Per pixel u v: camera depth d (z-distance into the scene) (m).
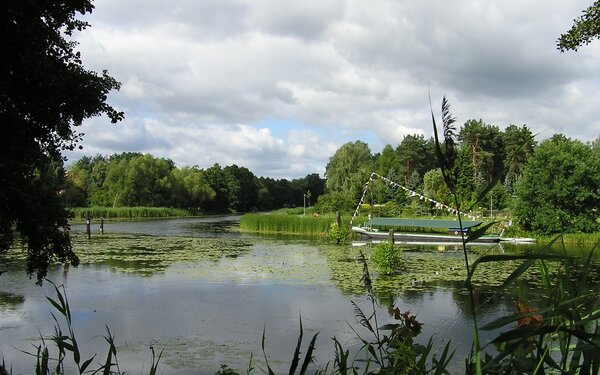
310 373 6.73
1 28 6.45
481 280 13.96
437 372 1.92
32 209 7.52
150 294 12.48
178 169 83.69
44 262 8.17
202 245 25.89
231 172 94.31
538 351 1.73
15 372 6.96
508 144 53.72
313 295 12.30
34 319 10.03
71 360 7.48
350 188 55.25
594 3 7.95
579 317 1.73
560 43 8.41
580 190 28.66
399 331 2.69
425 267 17.03
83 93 7.54
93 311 10.69
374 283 13.79
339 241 27.70
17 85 7.05
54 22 7.58
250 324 9.57
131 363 7.39
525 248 24.42
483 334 8.20
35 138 7.79
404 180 66.06
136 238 30.36
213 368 7.15
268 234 35.16
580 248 24.88
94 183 74.38
